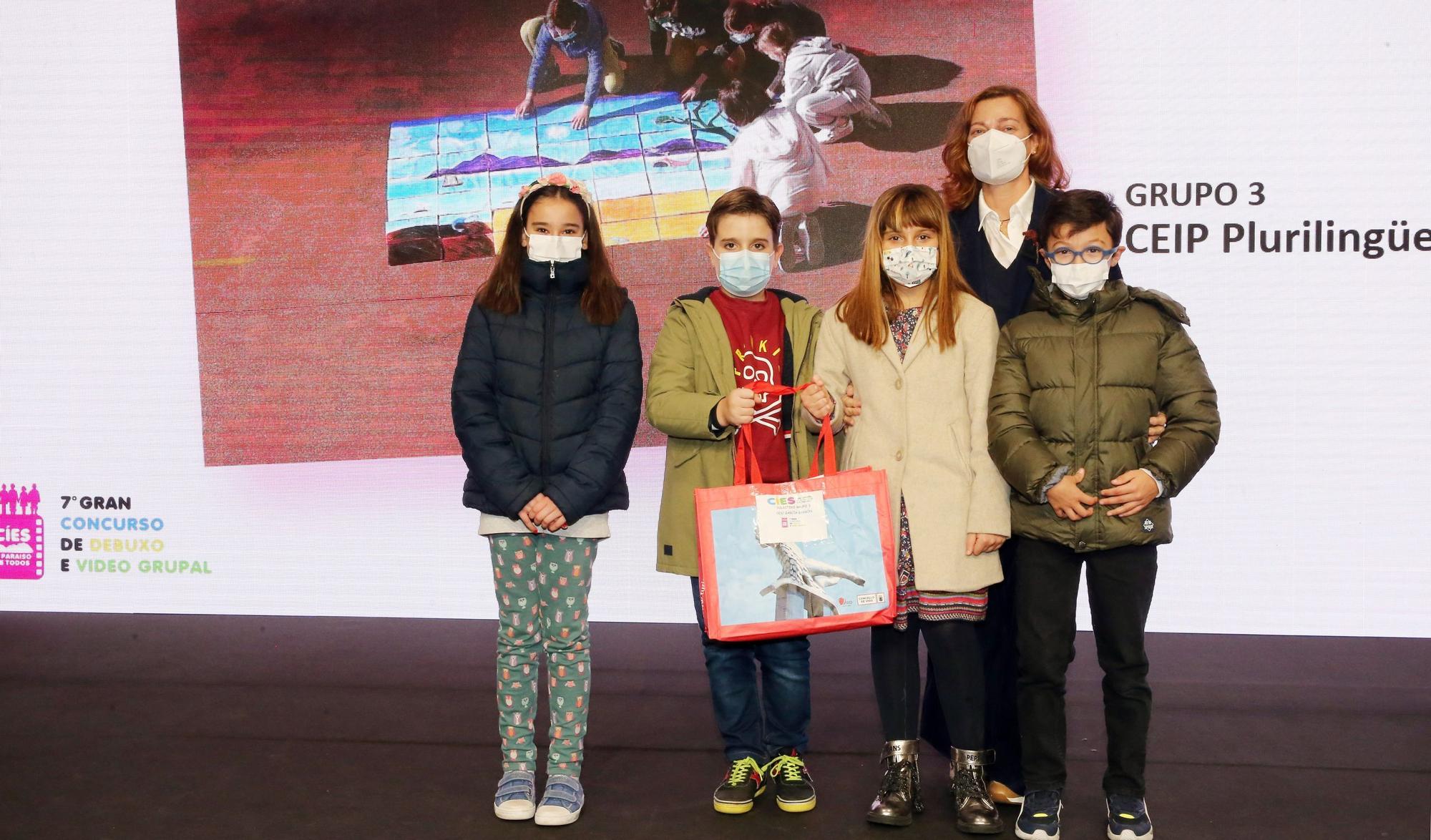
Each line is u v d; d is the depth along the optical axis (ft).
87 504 13.99
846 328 7.68
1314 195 12.24
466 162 12.98
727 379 7.76
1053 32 12.44
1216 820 7.40
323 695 10.51
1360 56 12.12
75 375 13.92
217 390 13.53
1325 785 8.07
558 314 7.72
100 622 13.39
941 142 12.41
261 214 13.28
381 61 13.01
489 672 11.32
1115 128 12.43
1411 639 12.26
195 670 11.37
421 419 13.29
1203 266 12.37
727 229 7.77
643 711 10.15
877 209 7.49
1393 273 12.19
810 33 12.47
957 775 7.35
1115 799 7.02
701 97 12.62
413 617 13.58
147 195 13.67
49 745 9.09
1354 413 12.31
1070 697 10.43
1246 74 12.25
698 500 7.20
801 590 7.16
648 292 12.78
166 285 13.73
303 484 13.66
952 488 7.35
